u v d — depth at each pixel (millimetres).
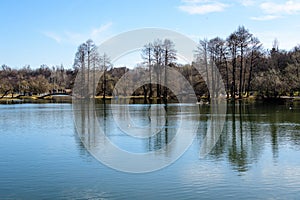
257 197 14109
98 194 14586
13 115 46969
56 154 21875
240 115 44031
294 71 65562
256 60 71750
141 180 16344
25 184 15953
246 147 23859
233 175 17109
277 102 65188
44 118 42812
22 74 122750
